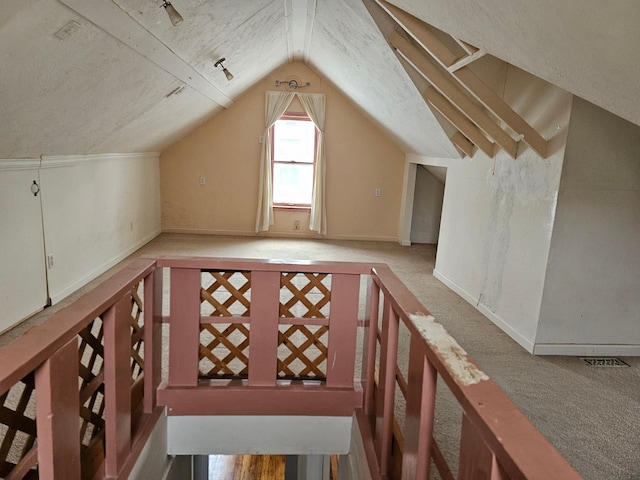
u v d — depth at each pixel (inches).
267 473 187.3
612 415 91.1
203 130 245.4
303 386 87.0
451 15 79.2
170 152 246.1
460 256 167.2
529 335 121.7
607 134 108.5
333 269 82.8
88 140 137.9
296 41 188.9
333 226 261.3
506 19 65.8
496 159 141.1
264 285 83.3
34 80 80.4
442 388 97.6
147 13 83.5
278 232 261.0
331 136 250.7
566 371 110.3
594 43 55.5
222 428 85.7
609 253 115.3
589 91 68.7
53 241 135.5
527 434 30.1
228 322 84.9
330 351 86.0
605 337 120.6
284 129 254.7
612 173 110.8
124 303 63.6
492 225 143.4
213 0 93.9
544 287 116.2
